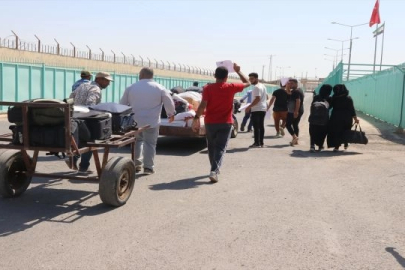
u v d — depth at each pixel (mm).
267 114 14438
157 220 5324
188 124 10969
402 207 6070
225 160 9719
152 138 7895
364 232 5031
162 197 6398
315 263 4145
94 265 3998
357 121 10977
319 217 5570
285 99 13852
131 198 6312
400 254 4398
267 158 10031
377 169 8766
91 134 5820
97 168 6031
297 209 5914
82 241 4582
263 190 6949
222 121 7441
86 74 8336
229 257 4246
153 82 7723
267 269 3996
